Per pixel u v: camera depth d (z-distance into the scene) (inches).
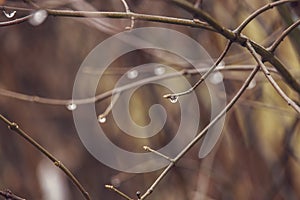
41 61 214.8
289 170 170.6
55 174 218.1
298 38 118.4
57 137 222.7
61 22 206.7
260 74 142.2
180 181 184.2
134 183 200.8
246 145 170.1
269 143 169.9
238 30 87.5
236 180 171.8
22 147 223.3
